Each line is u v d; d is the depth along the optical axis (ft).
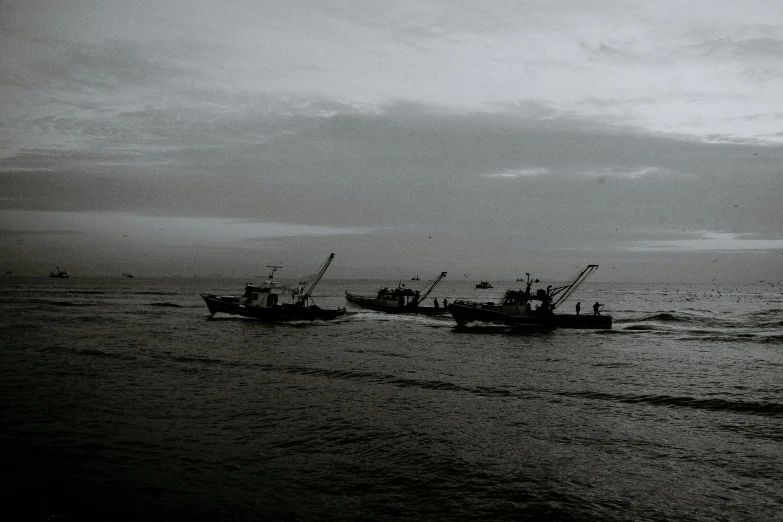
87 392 90.17
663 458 63.62
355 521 48.08
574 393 96.43
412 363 126.31
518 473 58.80
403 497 52.80
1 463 59.11
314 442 67.46
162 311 264.52
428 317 246.88
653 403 89.71
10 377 100.42
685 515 49.90
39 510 49.14
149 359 123.65
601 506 51.49
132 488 53.72
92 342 147.95
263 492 53.47
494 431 73.10
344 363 124.36
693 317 257.75
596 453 65.10
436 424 75.82
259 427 73.05
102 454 62.18
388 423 75.82
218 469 58.75
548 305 204.64
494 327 198.80
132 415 77.41
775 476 58.44
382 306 261.44
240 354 134.41
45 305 291.79
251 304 221.05
